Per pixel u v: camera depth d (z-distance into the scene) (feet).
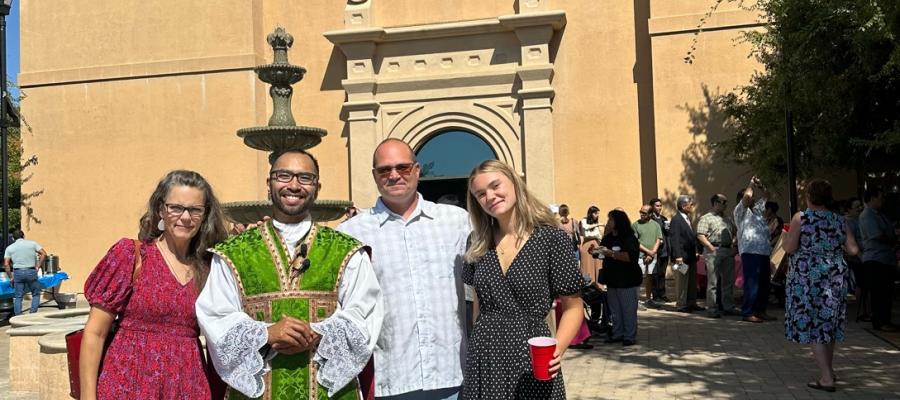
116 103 56.08
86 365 10.91
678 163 48.11
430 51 52.65
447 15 53.16
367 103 51.98
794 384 23.25
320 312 10.64
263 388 10.18
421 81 52.21
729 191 47.09
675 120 48.32
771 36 36.68
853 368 25.14
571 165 51.06
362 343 10.51
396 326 12.01
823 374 22.34
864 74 31.53
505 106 51.39
